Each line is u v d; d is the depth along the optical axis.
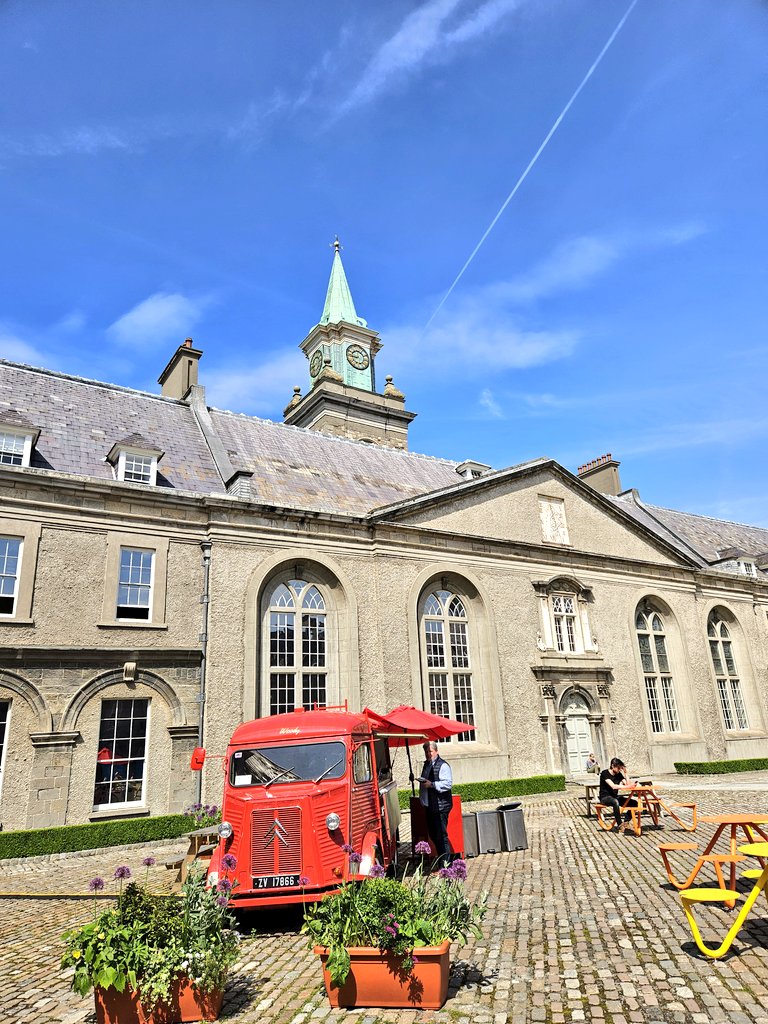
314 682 21.22
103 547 18.58
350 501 24.91
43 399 21.59
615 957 7.20
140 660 18.09
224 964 6.38
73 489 18.39
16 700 16.41
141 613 18.81
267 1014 6.30
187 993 6.21
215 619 19.45
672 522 39.75
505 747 23.58
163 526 19.61
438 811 12.71
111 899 11.08
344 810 9.79
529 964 7.18
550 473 29.14
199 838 12.05
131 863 14.37
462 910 6.71
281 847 9.37
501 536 26.47
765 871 6.94
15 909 10.76
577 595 28.02
